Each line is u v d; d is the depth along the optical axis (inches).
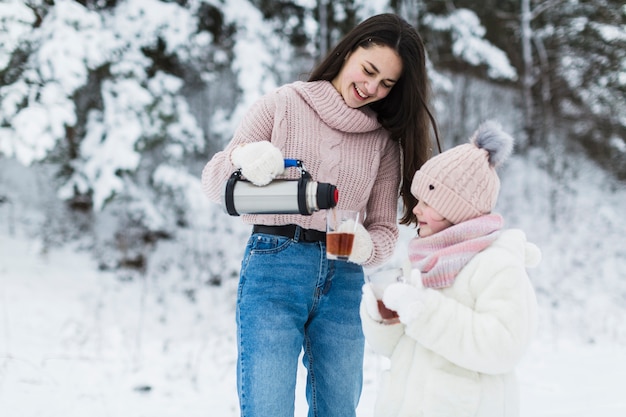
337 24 358.3
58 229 280.1
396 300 68.1
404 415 71.6
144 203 272.8
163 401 148.0
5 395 141.9
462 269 72.2
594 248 338.3
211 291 257.6
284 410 85.7
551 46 417.4
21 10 221.5
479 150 76.1
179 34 271.9
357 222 84.2
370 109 94.3
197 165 346.6
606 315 258.5
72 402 142.3
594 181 403.9
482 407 70.1
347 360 91.0
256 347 85.4
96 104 263.9
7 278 233.0
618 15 385.4
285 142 88.4
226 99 361.7
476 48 358.0
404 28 88.7
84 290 237.6
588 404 146.3
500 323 67.2
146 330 210.7
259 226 89.6
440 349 68.4
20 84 229.8
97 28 241.3
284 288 86.7
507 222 359.6
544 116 419.5
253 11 291.6
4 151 225.3
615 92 396.8
